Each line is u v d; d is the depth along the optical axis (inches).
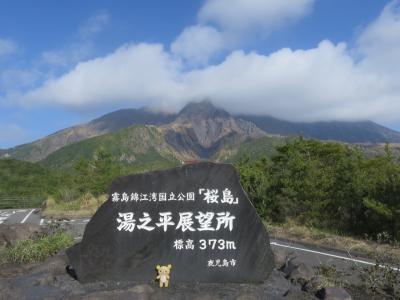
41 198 1459.2
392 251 444.1
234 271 294.2
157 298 256.5
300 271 316.8
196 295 263.1
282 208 672.4
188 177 299.3
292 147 828.0
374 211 539.8
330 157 821.2
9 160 2228.1
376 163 635.5
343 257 428.5
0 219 893.2
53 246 381.1
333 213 637.3
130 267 290.5
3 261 356.2
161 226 294.8
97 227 292.4
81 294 256.2
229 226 297.4
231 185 300.4
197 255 294.0
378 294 288.7
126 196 295.4
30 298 256.5
